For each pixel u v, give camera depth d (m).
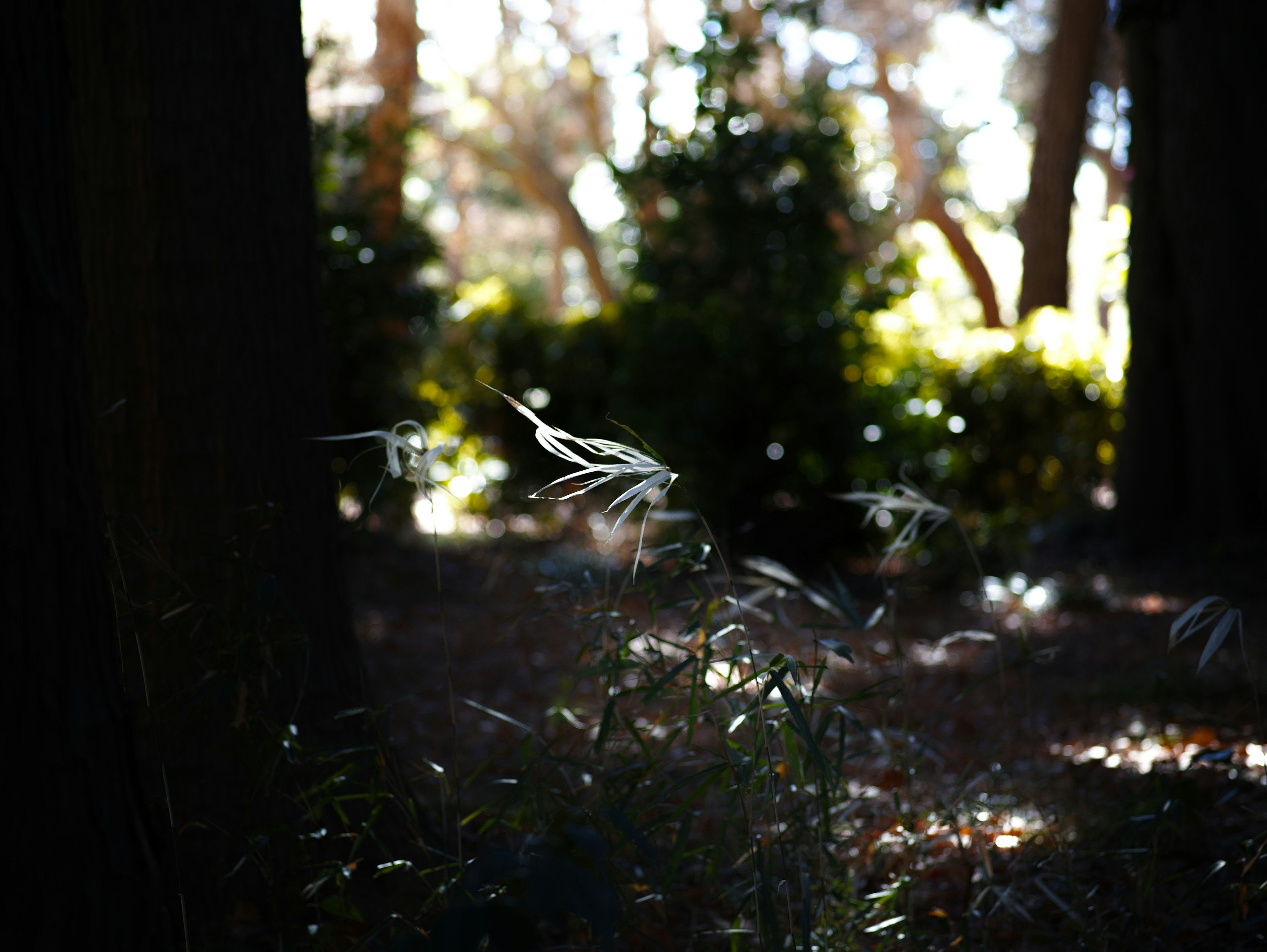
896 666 6.84
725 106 10.36
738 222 10.09
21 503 1.79
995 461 12.26
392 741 3.42
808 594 3.41
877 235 11.15
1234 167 10.26
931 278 13.09
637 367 10.71
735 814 3.04
